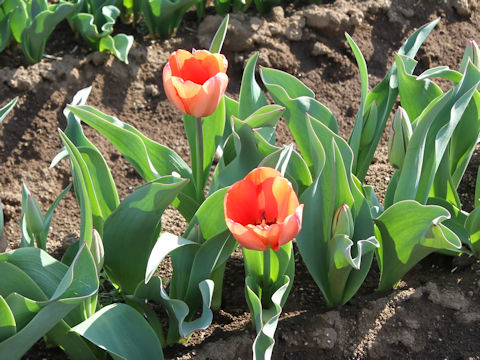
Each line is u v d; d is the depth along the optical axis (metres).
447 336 1.47
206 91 1.29
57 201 1.44
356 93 1.94
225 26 1.42
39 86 1.80
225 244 1.36
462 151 1.55
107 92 1.83
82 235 1.33
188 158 1.79
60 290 1.22
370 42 2.00
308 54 1.95
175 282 1.38
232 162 1.37
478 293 1.50
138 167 1.45
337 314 1.45
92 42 1.85
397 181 1.51
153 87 1.85
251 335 1.42
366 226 1.40
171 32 1.92
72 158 1.30
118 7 1.90
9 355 1.25
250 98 1.49
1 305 1.21
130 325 1.29
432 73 1.50
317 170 1.40
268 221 1.24
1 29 1.81
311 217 1.41
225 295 1.52
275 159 1.31
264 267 1.37
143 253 1.38
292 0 2.08
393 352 1.45
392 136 1.43
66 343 1.34
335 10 1.98
